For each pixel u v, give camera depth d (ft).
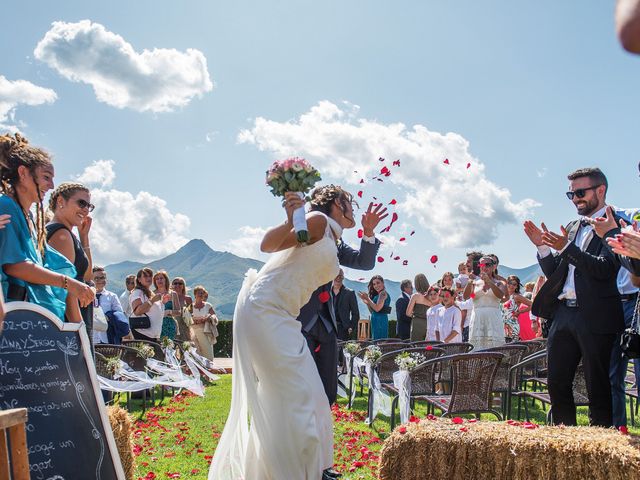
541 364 27.78
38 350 10.69
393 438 12.77
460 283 36.73
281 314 13.26
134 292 33.63
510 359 23.81
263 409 13.12
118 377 25.68
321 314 15.24
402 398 21.80
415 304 35.50
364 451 18.80
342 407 30.25
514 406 28.58
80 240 16.14
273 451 12.86
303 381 12.96
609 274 15.37
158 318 33.50
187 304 45.27
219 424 25.29
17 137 12.24
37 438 10.15
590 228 16.15
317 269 13.37
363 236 16.03
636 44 2.58
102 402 11.52
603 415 15.48
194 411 28.71
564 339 16.11
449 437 12.21
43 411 10.41
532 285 37.73
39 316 10.91
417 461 12.40
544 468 11.28
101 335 28.60
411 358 22.16
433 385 22.88
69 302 12.82
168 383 29.17
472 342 28.71
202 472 17.39
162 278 37.60
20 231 11.42
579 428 12.53
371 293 41.93
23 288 11.55
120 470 11.35
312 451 12.72
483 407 19.13
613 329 15.35
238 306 13.87
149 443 21.25
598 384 15.48
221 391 35.88
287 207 13.30
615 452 10.74
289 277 13.29
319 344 15.21
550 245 15.64
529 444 11.46
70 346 11.32
